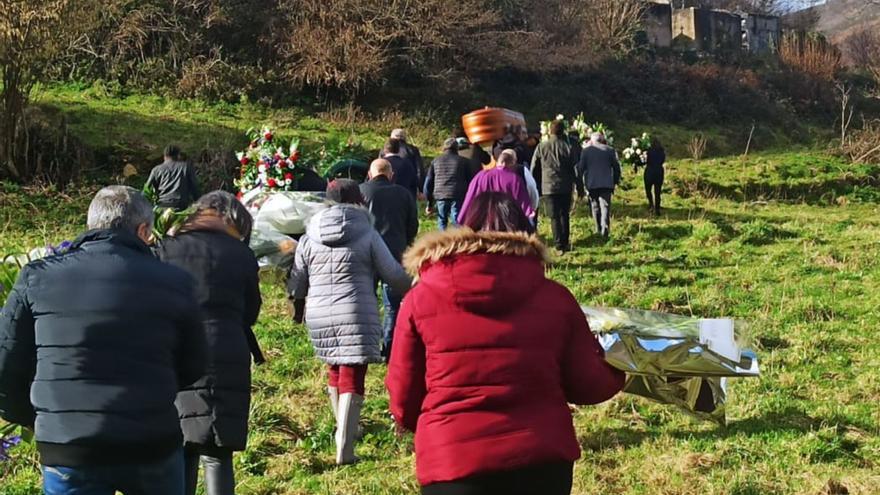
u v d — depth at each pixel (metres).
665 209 20.02
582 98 30.77
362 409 7.33
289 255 10.57
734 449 6.43
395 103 27.14
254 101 24.92
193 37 25.50
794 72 38.12
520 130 17.00
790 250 14.16
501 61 29.92
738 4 62.97
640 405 7.39
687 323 6.15
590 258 13.53
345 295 6.18
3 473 6.04
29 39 16.59
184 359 3.95
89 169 17.64
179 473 3.88
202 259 4.86
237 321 4.90
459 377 3.47
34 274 3.79
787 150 30.62
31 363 3.79
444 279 3.54
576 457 3.51
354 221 6.25
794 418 7.12
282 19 26.61
